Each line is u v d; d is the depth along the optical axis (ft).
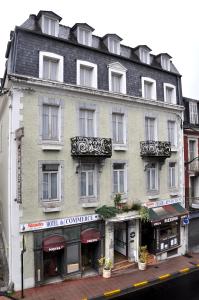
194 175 66.69
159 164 57.00
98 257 47.65
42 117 43.21
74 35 49.03
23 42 41.83
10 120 40.73
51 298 38.17
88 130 48.29
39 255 41.75
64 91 44.88
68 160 44.96
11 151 40.34
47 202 42.93
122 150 51.29
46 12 44.62
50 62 44.88
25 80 40.65
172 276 47.24
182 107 61.62
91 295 39.40
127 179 51.93
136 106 53.98
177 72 63.87
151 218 51.31
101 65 49.78
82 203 46.06
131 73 53.98
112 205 49.60
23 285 40.27
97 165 48.24
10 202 40.14
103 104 49.44
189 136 65.67
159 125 57.82
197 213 64.85
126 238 52.90
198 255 58.75
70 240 44.60
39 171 42.09
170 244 56.80
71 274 44.52
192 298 38.88
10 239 39.73
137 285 42.91
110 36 52.44
